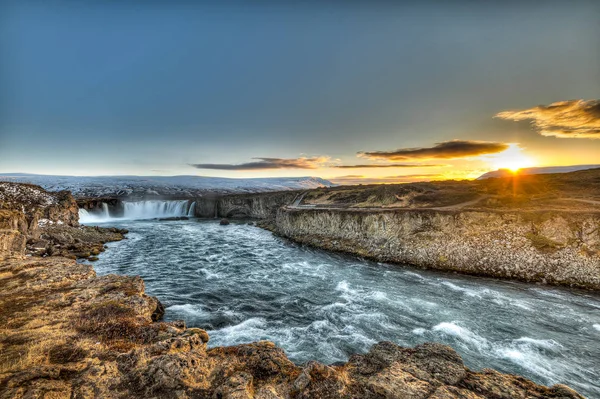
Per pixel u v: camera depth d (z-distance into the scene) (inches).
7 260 1040.2
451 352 497.7
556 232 1316.4
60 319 588.7
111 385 388.2
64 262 1051.9
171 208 4379.9
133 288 826.8
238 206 4254.4
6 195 2213.3
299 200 3681.1
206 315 896.9
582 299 1026.1
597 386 582.2
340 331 801.6
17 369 398.6
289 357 667.4
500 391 389.4
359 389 413.4
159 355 464.4
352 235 1939.0
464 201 2063.2
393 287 1172.5
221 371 447.2
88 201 3622.0
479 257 1376.7
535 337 779.4
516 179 2603.3
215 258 1673.2
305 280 1266.0
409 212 1724.9
